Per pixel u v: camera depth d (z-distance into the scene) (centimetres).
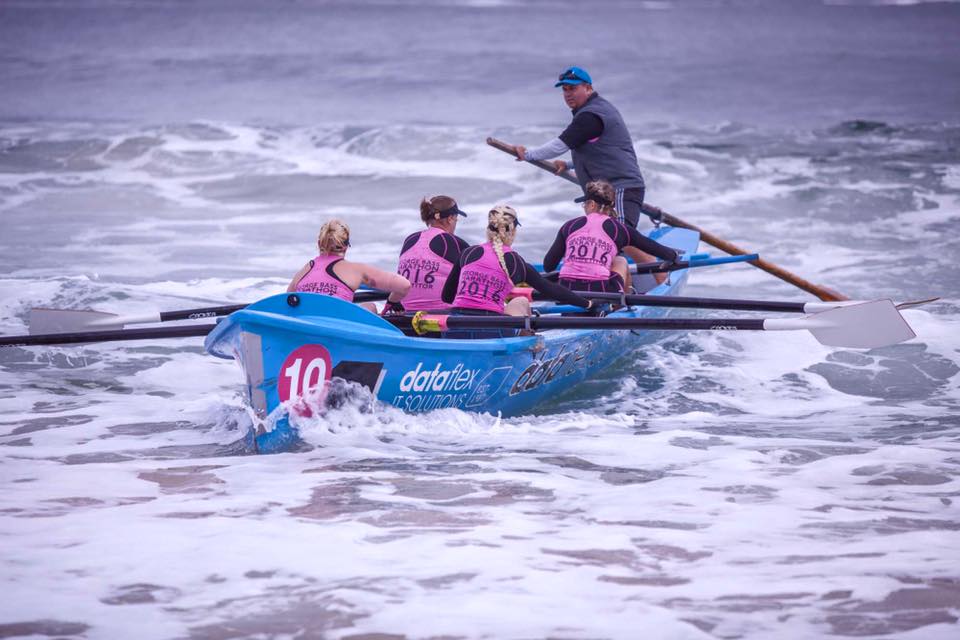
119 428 2552
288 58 16438
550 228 5838
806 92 12512
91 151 8044
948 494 1986
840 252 5169
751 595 1478
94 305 3875
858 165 7362
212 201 6675
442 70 14700
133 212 6297
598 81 13550
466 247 2781
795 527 1786
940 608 1426
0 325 3647
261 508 1891
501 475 2130
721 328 2647
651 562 1616
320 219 6109
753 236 5622
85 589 1498
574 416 2764
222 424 2578
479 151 8194
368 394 2450
